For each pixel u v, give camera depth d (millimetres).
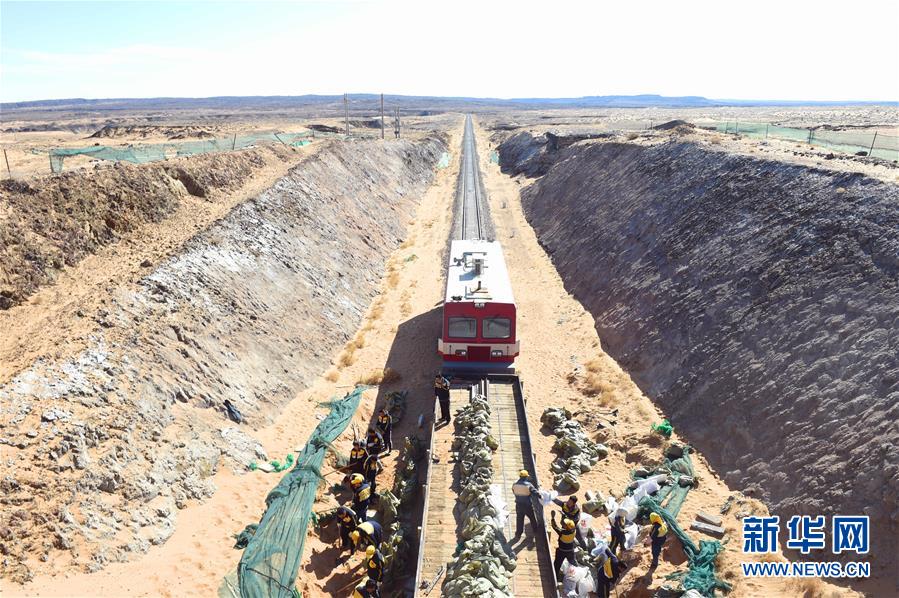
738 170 29078
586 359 25188
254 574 11445
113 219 23562
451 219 52594
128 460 13633
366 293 32625
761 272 21406
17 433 12586
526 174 72812
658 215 31828
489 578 11297
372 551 11555
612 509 15133
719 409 18281
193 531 13297
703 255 25266
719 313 21500
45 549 10938
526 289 34531
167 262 21422
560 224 45031
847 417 14539
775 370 17531
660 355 22609
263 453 17000
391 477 17000
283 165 40531
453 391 19656
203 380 17828
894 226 18188
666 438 18562
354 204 43812
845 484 13297
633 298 27312
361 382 22875
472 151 102000
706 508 15172
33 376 14164
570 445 17812
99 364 15523
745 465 16156
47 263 19516
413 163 73062
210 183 31250
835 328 16906
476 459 15258
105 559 11445
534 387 22750
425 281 35781
